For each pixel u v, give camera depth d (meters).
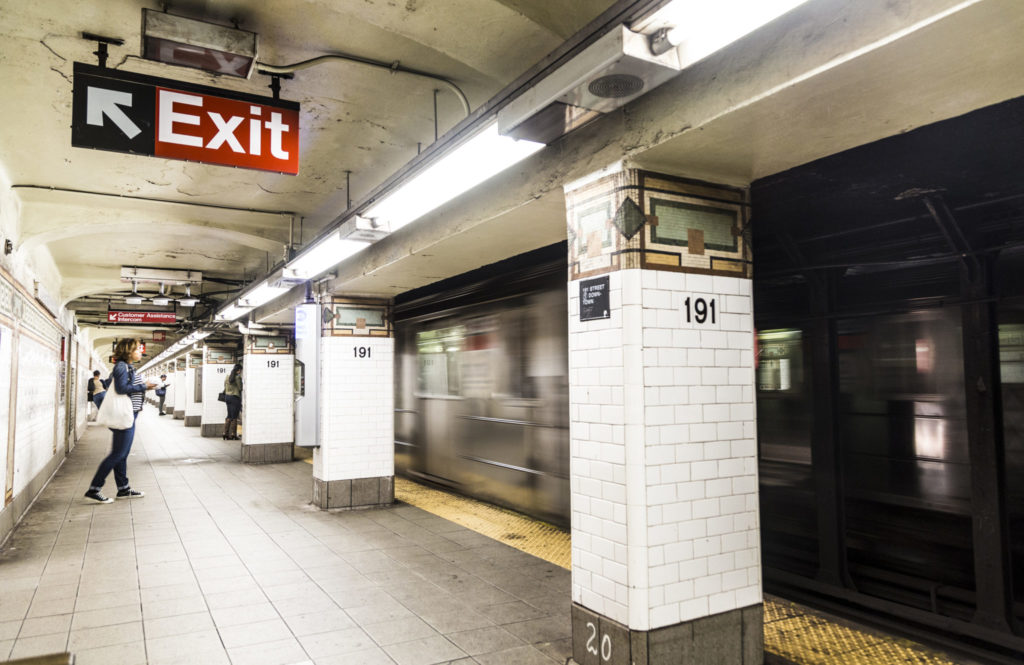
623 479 3.44
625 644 3.37
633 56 2.58
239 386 19.28
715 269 3.75
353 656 3.96
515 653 4.02
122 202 7.56
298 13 3.91
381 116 5.38
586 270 3.76
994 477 3.96
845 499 5.12
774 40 2.65
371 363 8.71
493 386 8.38
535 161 4.25
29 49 4.19
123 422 9.30
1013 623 3.87
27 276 8.05
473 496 8.83
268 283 8.35
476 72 4.64
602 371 3.61
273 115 4.15
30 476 8.77
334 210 8.00
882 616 4.47
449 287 9.00
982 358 4.05
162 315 16.31
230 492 9.92
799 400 5.43
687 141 3.19
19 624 4.50
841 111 2.84
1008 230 4.00
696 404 3.60
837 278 5.07
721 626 3.58
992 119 3.21
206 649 4.07
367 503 8.52
